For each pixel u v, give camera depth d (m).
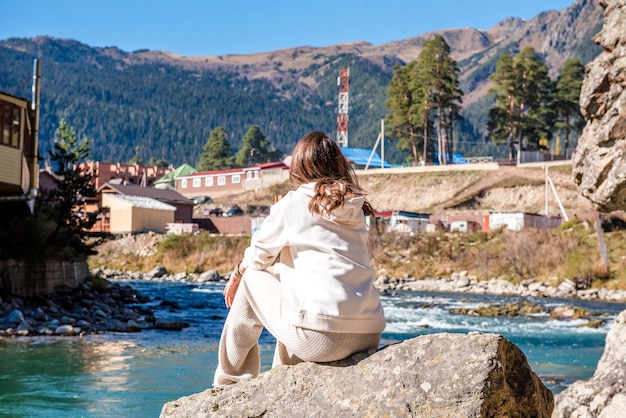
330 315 3.55
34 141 26.52
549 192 77.25
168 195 77.94
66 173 32.41
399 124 116.00
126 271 57.44
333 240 3.67
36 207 29.00
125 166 137.62
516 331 21.98
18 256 23.05
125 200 68.00
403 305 31.73
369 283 3.73
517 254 46.41
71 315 20.98
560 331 22.05
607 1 9.02
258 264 3.78
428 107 108.06
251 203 94.25
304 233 3.66
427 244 52.84
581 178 9.39
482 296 39.47
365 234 3.80
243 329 3.95
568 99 107.56
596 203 9.01
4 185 24.73
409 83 112.12
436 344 3.55
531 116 109.31
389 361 3.55
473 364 3.40
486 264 47.84
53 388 10.70
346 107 147.25
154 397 10.10
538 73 106.38
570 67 108.69
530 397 3.51
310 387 3.62
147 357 14.25
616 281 41.06
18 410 9.16
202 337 18.02
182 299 32.97
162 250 59.44
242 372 4.07
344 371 3.61
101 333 18.25
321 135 3.93
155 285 44.47
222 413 3.70
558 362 15.23
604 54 8.77
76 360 13.63
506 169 84.75
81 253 30.44
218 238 60.09
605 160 8.57
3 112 24.09
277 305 3.76
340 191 3.67
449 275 48.81
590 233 47.62
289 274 3.70
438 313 27.98
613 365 7.50
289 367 3.76
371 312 3.69
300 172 3.88
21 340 16.44
